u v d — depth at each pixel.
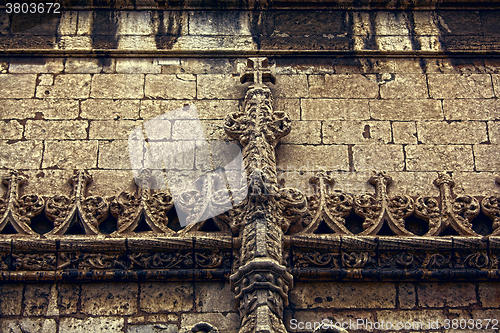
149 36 7.86
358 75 7.57
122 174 6.78
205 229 6.39
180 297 6.06
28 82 7.42
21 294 6.03
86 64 7.57
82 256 6.16
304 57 7.70
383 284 6.17
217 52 7.69
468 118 7.27
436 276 6.13
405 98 7.41
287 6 8.09
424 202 6.59
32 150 6.92
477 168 6.92
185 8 8.05
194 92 7.40
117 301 6.03
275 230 6.09
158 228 6.31
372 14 8.09
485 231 6.50
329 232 6.37
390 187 6.77
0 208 6.41
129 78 7.48
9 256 6.14
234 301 6.00
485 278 6.15
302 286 6.13
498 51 7.74
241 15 8.04
